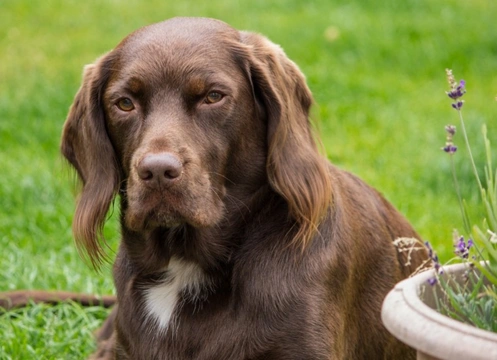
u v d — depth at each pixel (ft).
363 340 20.06
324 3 67.26
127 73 17.92
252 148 18.31
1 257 28.73
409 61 52.90
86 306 26.04
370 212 20.88
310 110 19.29
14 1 73.00
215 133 17.65
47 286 27.20
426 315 12.46
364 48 54.60
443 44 55.57
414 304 12.89
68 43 60.64
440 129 41.29
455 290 14.93
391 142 39.93
